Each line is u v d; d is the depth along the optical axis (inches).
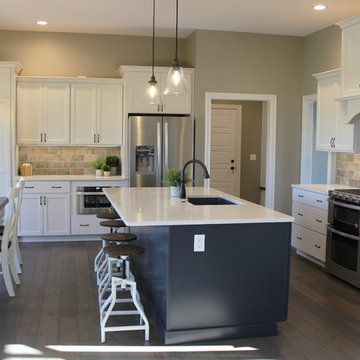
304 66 264.7
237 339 132.6
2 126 238.5
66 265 202.8
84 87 250.2
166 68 251.3
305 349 126.7
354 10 209.9
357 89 183.3
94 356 120.3
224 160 341.7
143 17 226.4
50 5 206.1
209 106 255.4
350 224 178.2
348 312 153.7
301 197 217.2
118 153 273.3
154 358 119.8
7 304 156.0
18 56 257.1
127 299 149.1
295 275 193.3
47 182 241.6
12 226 172.9
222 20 231.0
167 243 126.0
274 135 265.4
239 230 130.5
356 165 214.8
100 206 248.4
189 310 128.3
